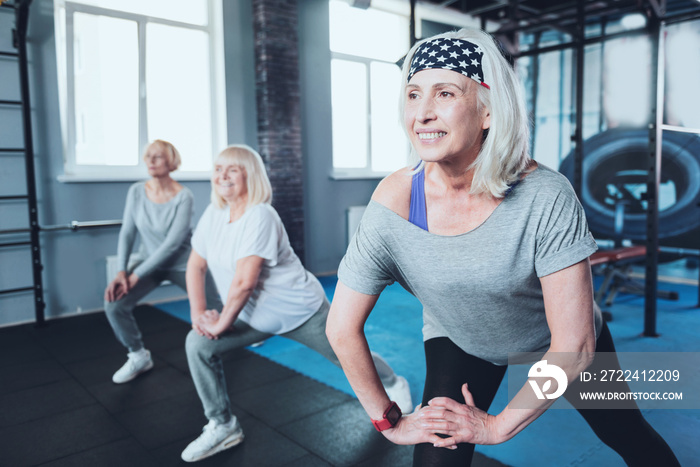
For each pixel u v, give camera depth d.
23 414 2.38
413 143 0.87
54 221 4.11
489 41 0.86
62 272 4.18
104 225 4.18
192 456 1.93
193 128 5.00
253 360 3.07
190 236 2.79
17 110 3.91
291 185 5.27
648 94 5.20
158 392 2.63
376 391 1.04
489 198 0.93
